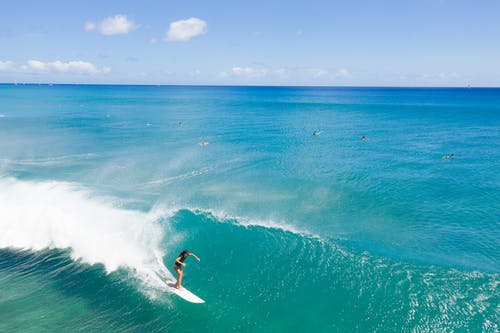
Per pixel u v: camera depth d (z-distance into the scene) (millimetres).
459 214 19906
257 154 36094
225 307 11594
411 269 13109
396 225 18359
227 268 13867
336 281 12641
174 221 18266
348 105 118188
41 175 27391
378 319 10773
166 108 99438
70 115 75438
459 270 13141
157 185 25188
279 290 12359
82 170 29078
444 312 10867
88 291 12641
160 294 12305
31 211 18734
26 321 11094
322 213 20000
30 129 53219
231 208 20609
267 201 21969
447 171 29359
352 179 26797
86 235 16547
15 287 12969
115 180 26344
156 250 15352
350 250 14805
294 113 87000
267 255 14656
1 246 16203
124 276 13477
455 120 70875
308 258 14227
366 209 20672
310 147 40375
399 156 35625
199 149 38594
